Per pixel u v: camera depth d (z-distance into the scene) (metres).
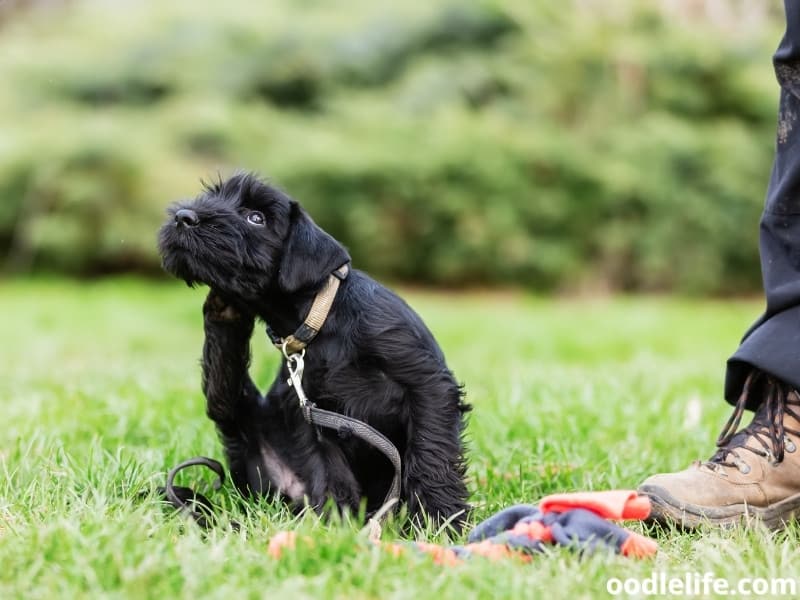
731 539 4.07
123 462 5.07
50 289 22.75
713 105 24.81
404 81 25.31
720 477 4.48
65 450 5.39
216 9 27.27
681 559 3.93
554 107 24.41
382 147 23.56
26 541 3.75
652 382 8.45
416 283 24.75
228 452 4.91
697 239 24.11
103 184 23.88
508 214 23.52
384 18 26.02
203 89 25.97
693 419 6.59
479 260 23.92
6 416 6.70
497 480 5.27
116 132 23.88
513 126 23.95
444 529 4.23
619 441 6.13
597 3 24.56
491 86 25.12
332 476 4.59
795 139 4.50
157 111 25.38
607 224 24.02
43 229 23.91
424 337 4.57
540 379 8.27
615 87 24.33
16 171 24.08
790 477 4.50
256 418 4.82
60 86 25.86
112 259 24.91
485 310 20.34
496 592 3.35
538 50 24.27
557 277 24.27
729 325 16.94
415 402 4.43
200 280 4.54
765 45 24.72
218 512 4.48
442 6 25.53
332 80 25.98
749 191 24.00
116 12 28.03
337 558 3.61
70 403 7.01
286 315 4.64
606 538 3.78
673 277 24.47
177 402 6.87
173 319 17.62
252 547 3.85
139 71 26.12
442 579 3.44
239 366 4.71
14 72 25.66
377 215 23.84
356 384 4.50
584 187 23.72
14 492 4.63
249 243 4.48
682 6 25.12
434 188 23.62
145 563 3.46
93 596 3.32
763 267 4.62
